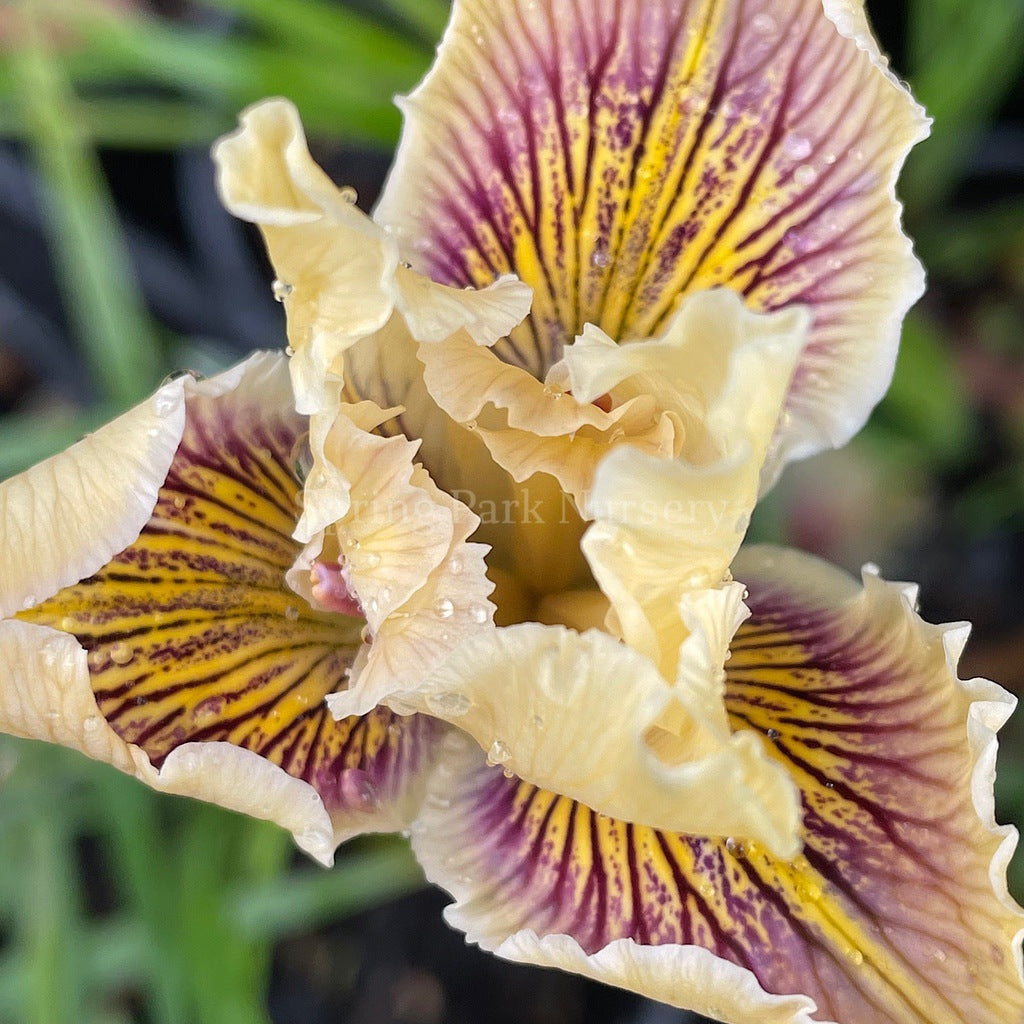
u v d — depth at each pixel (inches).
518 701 3.5
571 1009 6.4
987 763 3.6
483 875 4.1
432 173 4.1
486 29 4.0
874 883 3.9
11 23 6.0
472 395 3.9
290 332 3.7
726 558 3.6
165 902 5.1
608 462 3.4
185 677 4.0
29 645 3.5
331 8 6.0
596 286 4.3
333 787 4.1
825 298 4.2
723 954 3.8
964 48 6.1
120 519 3.7
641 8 4.1
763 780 3.3
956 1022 3.7
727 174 4.2
